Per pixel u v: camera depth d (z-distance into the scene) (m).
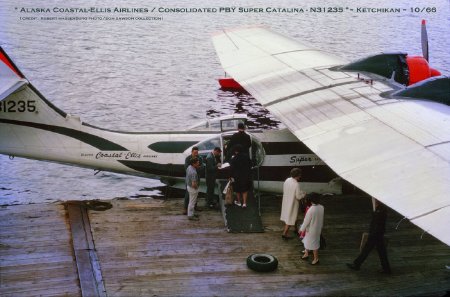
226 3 75.19
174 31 55.06
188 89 33.84
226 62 20.02
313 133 12.31
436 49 47.81
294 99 14.95
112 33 52.34
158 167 14.83
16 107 14.30
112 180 20.12
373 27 59.34
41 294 10.28
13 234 12.38
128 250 11.95
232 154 14.00
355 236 12.90
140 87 34.00
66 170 20.81
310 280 11.00
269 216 13.90
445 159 9.98
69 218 13.28
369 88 14.91
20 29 51.22
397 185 9.31
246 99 31.92
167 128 26.67
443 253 12.14
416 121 11.99
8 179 19.84
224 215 13.45
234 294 10.46
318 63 18.83
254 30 24.67
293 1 80.25
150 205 14.23
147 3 72.25
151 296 10.32
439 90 13.67
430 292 10.64
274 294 10.49
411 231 13.15
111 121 27.38
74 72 37.12
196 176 13.20
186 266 11.40
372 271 11.38
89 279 10.78
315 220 11.27
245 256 11.87
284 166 14.68
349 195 15.19
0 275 10.80
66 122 14.55
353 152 10.92
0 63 14.09
